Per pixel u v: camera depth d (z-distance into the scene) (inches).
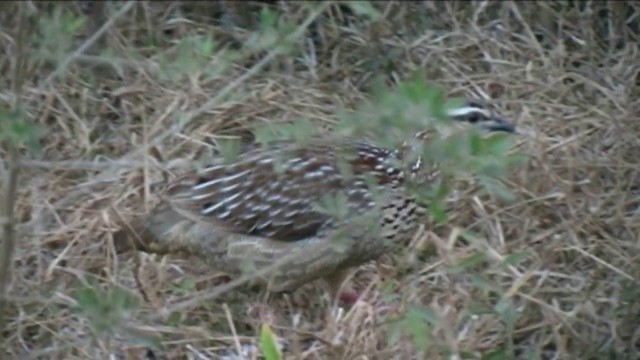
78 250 489.1
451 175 386.9
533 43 597.6
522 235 498.9
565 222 499.8
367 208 456.1
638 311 452.1
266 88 567.5
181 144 534.9
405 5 613.3
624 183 522.3
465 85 580.4
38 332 455.5
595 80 582.6
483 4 611.5
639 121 548.1
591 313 454.0
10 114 351.6
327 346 444.1
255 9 617.0
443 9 617.9
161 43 595.8
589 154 537.0
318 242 461.4
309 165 462.3
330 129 542.0
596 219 502.6
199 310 469.4
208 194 466.6
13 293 448.1
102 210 499.2
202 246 469.4
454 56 594.6
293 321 469.4
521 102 566.9
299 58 593.6
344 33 603.2
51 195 510.9
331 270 468.8
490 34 603.2
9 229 379.9
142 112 555.8
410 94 331.6
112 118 562.3
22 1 362.9
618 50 602.2
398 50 596.7
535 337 453.7
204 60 452.4
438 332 436.8
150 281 476.1
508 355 430.0
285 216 462.6
